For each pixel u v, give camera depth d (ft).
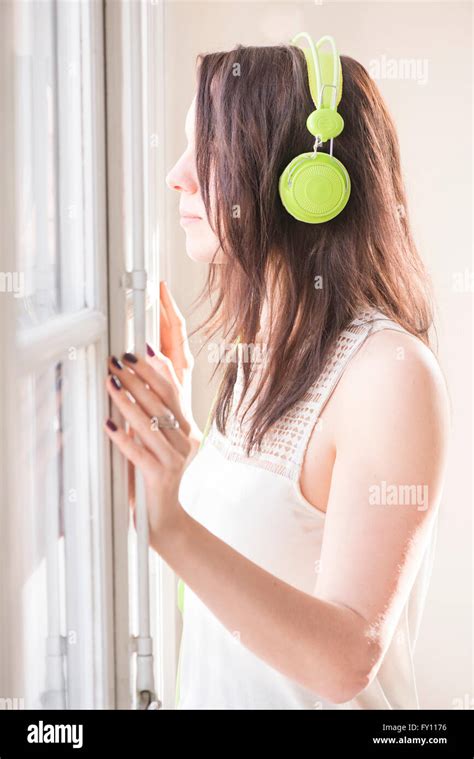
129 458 2.15
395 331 2.86
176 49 6.43
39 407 1.55
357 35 6.75
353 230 3.09
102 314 2.12
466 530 7.21
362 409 2.78
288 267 3.08
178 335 4.08
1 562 1.12
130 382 2.15
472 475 7.16
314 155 2.84
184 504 3.50
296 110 3.01
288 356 3.06
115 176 2.18
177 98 6.44
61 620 1.86
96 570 2.13
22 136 1.46
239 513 3.10
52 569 1.75
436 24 6.79
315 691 2.52
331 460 2.96
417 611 3.54
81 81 2.05
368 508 2.64
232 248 3.15
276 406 3.04
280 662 2.43
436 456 2.71
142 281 2.26
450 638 7.29
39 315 1.62
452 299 7.05
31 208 1.55
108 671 2.16
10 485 1.13
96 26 2.05
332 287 3.05
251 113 3.04
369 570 2.55
